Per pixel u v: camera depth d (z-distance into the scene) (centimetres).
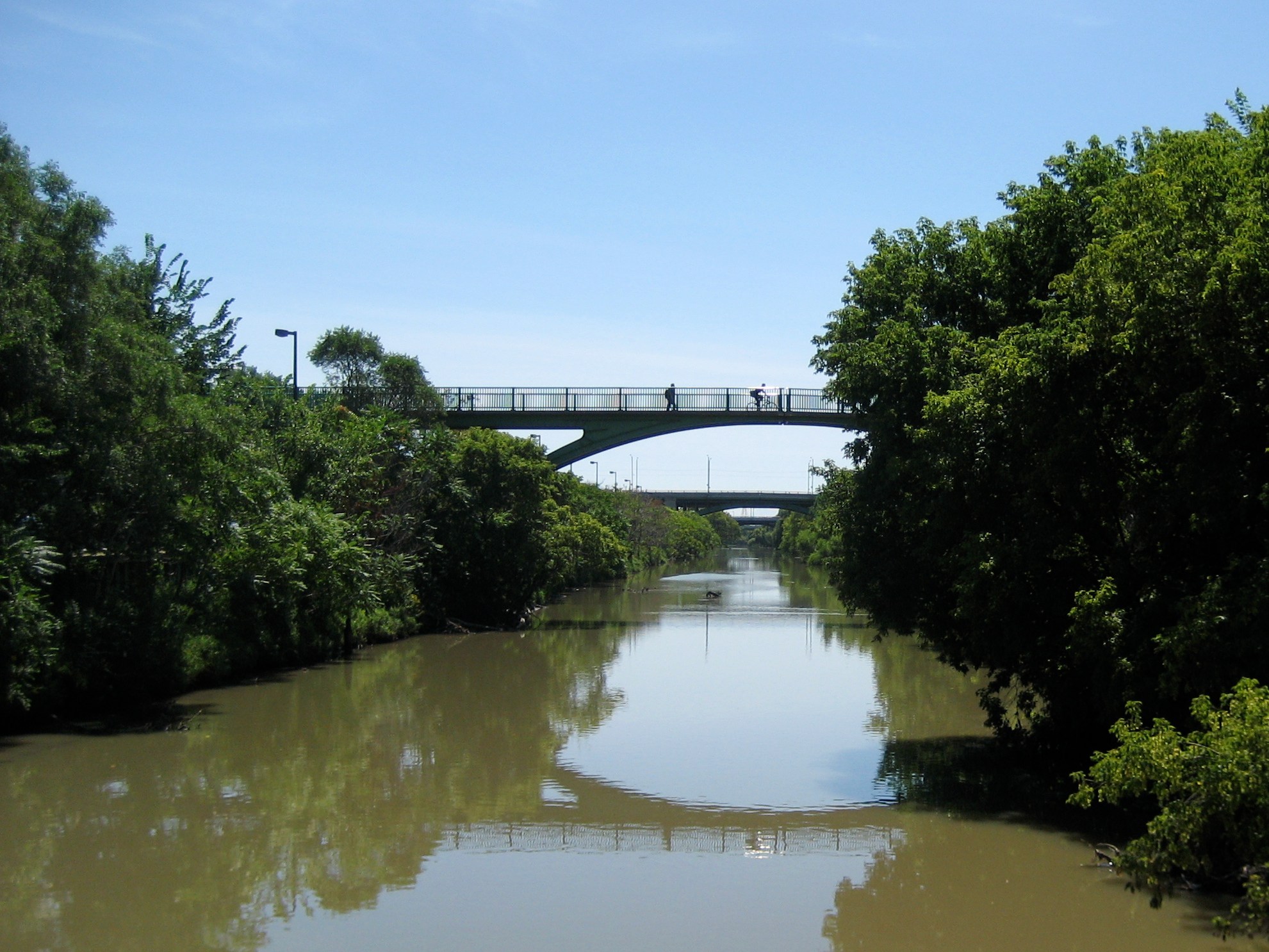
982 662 1970
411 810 1636
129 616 2375
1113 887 1265
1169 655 1266
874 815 1611
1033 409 1491
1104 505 1577
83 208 2180
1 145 2142
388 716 2481
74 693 2278
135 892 1255
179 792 1741
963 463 1617
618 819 1590
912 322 1891
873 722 2412
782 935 1125
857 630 4572
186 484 2428
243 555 2833
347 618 3606
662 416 4781
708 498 11912
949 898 1235
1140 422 1480
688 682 3025
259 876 1322
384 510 4122
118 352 2228
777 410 4678
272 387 3775
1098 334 1398
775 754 2062
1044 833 1507
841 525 2081
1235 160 1394
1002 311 1855
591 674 3191
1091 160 1777
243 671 3055
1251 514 1312
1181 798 1071
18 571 1919
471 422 4922
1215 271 1224
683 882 1306
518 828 1544
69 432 2181
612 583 8719
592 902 1229
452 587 4562
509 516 4500
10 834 1485
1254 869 1027
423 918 1176
